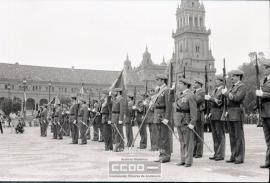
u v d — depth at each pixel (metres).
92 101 26.86
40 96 140.75
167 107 12.77
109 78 151.62
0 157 14.61
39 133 38.09
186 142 11.84
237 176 9.69
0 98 122.38
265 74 12.04
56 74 145.75
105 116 17.64
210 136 28.11
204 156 15.06
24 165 12.21
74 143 22.17
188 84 12.28
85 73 150.62
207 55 134.00
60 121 27.17
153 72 145.00
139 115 21.03
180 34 135.50
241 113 12.55
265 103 11.40
